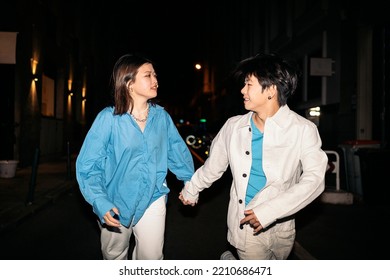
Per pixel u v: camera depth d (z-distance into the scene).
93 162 2.81
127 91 2.85
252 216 2.35
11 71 13.67
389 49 11.22
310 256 4.92
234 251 5.05
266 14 24.72
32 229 6.38
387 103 11.34
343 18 13.16
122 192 2.87
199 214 7.53
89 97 27.12
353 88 12.68
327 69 13.21
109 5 35.47
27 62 14.69
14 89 13.68
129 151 2.84
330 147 14.02
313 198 2.41
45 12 16.92
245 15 32.34
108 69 35.28
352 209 7.75
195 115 79.94
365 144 8.88
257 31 28.27
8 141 13.62
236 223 2.67
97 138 2.80
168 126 3.15
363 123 12.28
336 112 13.52
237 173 2.63
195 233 6.15
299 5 18.78
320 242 5.57
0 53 13.03
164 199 3.07
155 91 2.90
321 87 15.29
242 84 2.63
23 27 14.14
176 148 3.20
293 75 2.55
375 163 8.10
